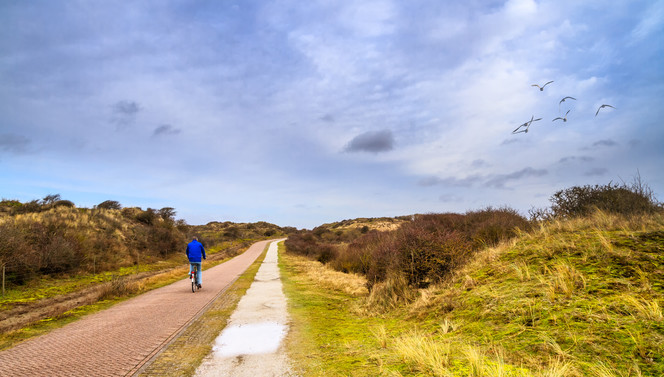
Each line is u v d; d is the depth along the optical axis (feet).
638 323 12.37
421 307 21.88
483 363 11.97
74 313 26.96
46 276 47.01
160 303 30.71
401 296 25.55
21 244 44.73
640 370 10.03
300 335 19.85
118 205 122.62
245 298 33.14
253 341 18.67
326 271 58.18
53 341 18.94
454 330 16.75
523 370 11.15
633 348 11.16
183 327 21.88
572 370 10.66
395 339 17.28
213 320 23.84
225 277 52.65
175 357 16.07
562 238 23.16
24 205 88.53
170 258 93.81
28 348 17.69
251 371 14.20
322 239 191.83
